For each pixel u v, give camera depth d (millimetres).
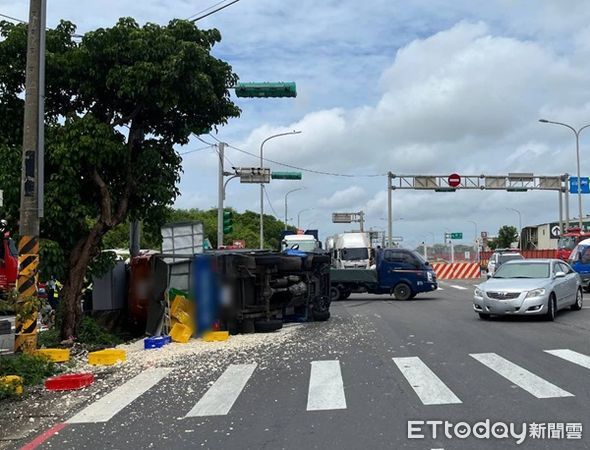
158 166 15008
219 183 29516
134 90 13641
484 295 16234
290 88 18000
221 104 15406
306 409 7539
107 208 14203
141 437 6645
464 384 8672
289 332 15156
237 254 15367
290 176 38250
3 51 13562
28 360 10492
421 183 44969
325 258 18031
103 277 16641
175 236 18188
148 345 13328
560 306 16922
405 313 19328
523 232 67188
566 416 6930
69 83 14086
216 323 14984
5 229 14094
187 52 13797
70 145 13312
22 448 6426
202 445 6246
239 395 8477
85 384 9547
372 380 9102
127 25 14102
